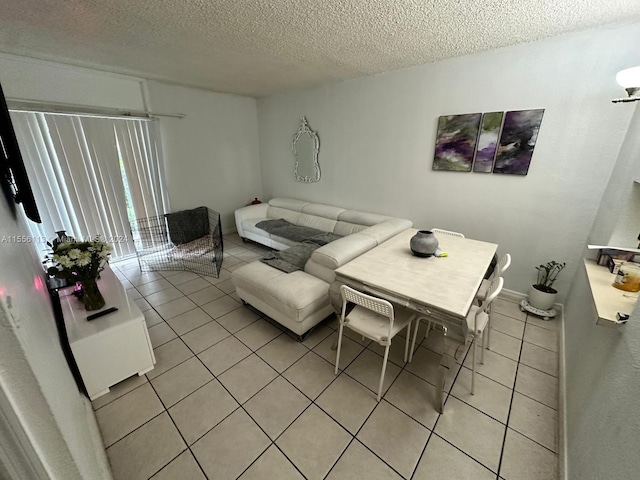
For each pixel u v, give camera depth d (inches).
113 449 54.2
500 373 72.7
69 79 114.0
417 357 79.1
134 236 146.0
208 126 166.6
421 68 109.7
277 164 187.9
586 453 41.4
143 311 101.6
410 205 128.6
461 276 68.0
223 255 156.9
